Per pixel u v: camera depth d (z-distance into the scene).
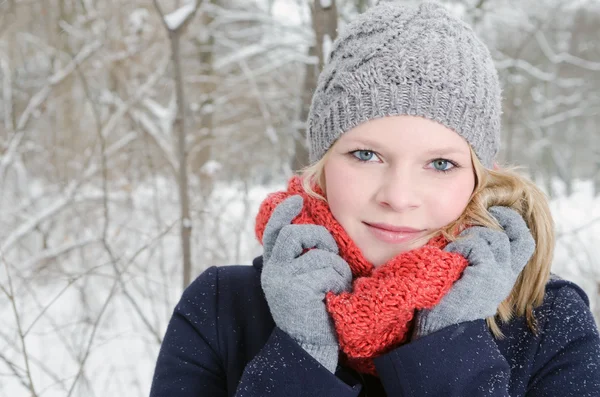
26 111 4.34
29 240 4.24
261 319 1.13
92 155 4.15
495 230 1.02
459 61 0.98
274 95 6.00
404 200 0.93
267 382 0.94
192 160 5.26
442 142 0.95
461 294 0.94
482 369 0.91
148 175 4.49
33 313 3.19
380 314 0.91
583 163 17.36
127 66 4.68
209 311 1.15
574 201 8.91
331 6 2.38
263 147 6.14
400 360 0.93
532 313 1.04
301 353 0.94
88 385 2.40
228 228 4.00
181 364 1.11
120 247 3.66
